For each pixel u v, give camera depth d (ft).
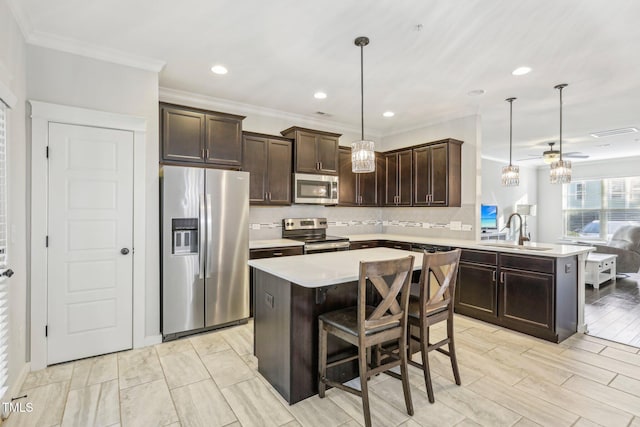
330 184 14.98
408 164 15.89
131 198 9.34
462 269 12.44
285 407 6.69
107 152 9.00
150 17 7.47
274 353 7.38
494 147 22.41
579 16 7.22
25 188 7.93
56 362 8.40
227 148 11.76
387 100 13.12
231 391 7.25
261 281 8.04
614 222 26.30
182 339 10.11
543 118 15.53
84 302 8.76
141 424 6.14
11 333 6.98
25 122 7.95
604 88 11.66
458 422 6.20
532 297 10.39
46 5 7.00
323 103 13.58
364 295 5.93
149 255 9.68
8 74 6.63
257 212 14.46
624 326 11.35
